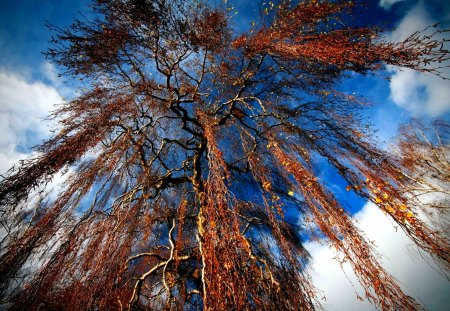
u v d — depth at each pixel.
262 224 3.73
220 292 2.09
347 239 2.61
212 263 2.22
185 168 4.80
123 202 3.55
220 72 5.03
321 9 3.70
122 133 3.88
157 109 4.73
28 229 2.89
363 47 3.18
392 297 2.28
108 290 2.85
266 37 4.07
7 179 2.73
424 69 2.88
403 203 3.05
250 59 4.61
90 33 3.58
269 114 4.33
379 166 3.66
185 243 4.28
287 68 4.62
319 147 3.96
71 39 3.46
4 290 2.54
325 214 2.81
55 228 2.94
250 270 2.50
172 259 3.50
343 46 3.26
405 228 2.82
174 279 3.62
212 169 2.71
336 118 4.21
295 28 3.83
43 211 3.03
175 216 4.52
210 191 2.56
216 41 4.48
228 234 2.34
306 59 3.88
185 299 3.35
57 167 2.96
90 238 3.02
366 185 3.28
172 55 4.38
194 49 4.42
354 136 3.98
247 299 2.23
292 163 3.22
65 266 2.77
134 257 3.56
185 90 4.79
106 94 3.77
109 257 3.00
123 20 3.81
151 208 4.26
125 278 3.62
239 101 5.11
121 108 3.68
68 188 3.16
